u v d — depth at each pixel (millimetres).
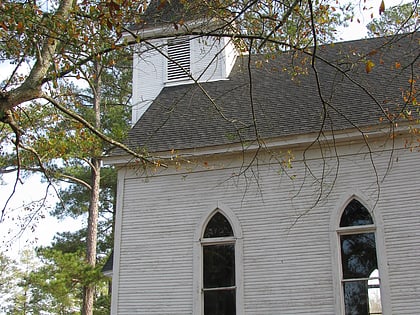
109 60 10055
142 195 15148
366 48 18578
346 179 13688
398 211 13039
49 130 12805
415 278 12391
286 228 13719
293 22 10203
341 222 13461
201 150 14844
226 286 13742
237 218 14172
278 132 14547
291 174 14156
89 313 23781
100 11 9359
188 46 19828
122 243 14812
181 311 13742
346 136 13758
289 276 13281
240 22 9672
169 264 14266
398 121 13305
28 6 9180
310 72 17484
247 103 16656
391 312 12266
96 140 14922
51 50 9922
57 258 23141
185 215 14625
